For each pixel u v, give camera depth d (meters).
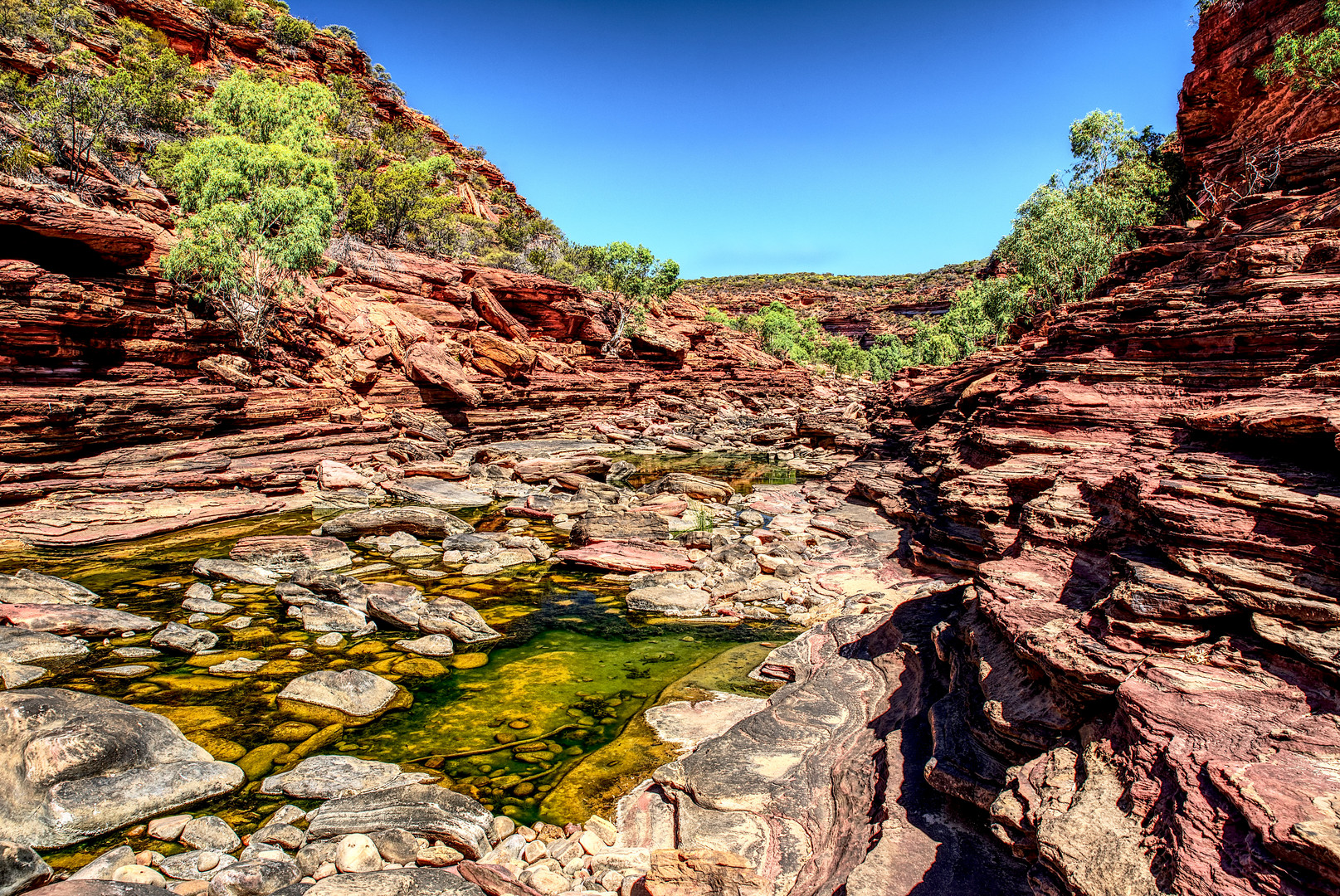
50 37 42.22
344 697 8.69
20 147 27.66
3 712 6.46
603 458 31.61
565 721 8.66
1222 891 3.44
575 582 14.92
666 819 6.53
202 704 8.48
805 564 16.03
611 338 57.62
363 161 54.38
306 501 20.64
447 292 40.59
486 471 27.41
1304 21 26.11
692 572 15.13
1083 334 14.59
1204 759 4.23
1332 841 3.25
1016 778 5.17
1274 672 4.84
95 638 10.28
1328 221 12.84
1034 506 9.38
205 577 13.50
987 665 6.93
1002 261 47.91
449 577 14.87
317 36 74.25
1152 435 10.53
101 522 16.11
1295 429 6.37
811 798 6.59
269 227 28.30
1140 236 20.67
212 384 23.58
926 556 14.19
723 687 9.61
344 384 30.12
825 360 119.69
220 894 5.07
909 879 4.83
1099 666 5.44
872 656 9.88
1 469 16.06
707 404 58.69
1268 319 10.51
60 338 18.94
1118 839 4.06
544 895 5.39
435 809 6.27
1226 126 31.27
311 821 6.14
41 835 5.69
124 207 29.67
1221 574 5.50
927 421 32.06
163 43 52.47
